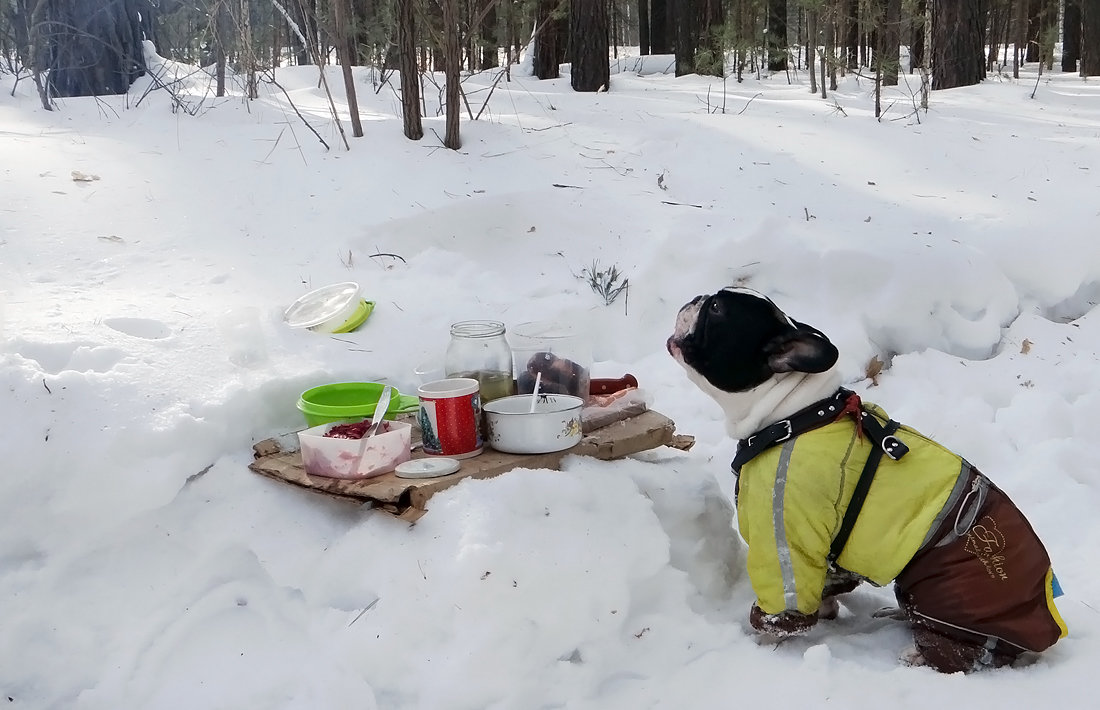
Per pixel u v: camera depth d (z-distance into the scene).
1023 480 3.71
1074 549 3.17
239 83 8.48
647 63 13.45
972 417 4.22
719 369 2.53
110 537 2.70
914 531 2.39
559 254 5.29
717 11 12.61
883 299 4.90
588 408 3.13
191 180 5.47
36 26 7.07
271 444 3.00
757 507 2.47
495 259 5.24
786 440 2.50
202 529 2.76
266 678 2.38
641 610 2.59
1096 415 4.13
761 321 2.50
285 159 5.91
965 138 7.22
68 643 2.51
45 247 4.38
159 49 9.36
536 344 3.12
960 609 2.35
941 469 2.45
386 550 2.50
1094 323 4.98
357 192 5.52
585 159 6.46
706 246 5.13
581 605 2.42
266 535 2.72
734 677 2.42
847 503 2.45
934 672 2.38
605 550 2.53
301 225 5.12
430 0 7.18
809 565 2.43
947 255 5.12
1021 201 5.95
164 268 4.37
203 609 2.58
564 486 2.58
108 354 3.15
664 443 3.10
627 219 5.57
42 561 2.63
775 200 5.96
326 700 2.27
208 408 2.99
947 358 4.71
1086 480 3.75
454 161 6.11
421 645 2.32
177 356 3.26
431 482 2.56
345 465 2.65
